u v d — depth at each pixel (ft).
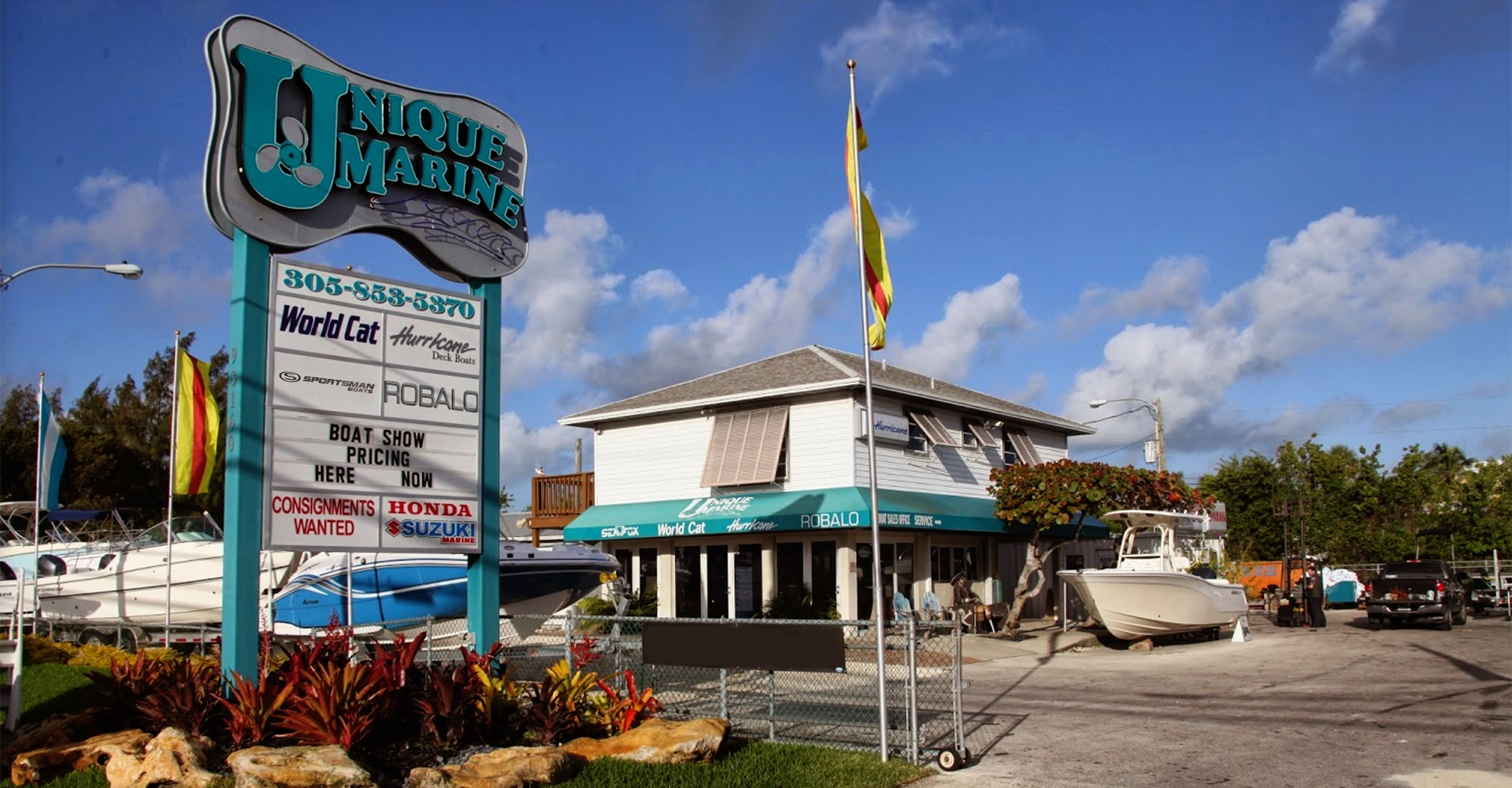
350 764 26.78
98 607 68.49
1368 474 175.73
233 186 34.42
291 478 34.86
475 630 39.24
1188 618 76.84
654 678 44.57
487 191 40.70
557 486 102.63
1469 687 50.90
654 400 93.35
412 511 37.58
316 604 57.88
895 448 86.17
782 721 40.68
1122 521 87.66
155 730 32.27
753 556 86.63
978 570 96.07
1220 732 40.01
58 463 69.21
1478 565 143.13
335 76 36.99
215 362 139.54
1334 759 34.68
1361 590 123.34
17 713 34.68
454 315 39.52
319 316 36.01
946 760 33.45
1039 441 107.04
